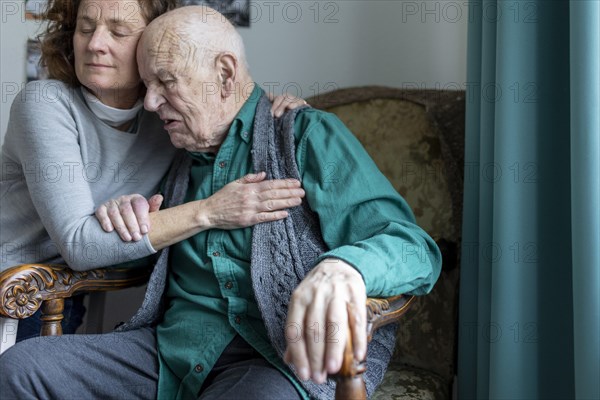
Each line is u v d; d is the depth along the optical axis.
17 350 1.28
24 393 1.24
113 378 1.33
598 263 1.25
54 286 1.39
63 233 1.38
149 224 1.37
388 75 2.03
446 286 1.69
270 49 2.10
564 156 1.46
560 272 1.47
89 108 1.52
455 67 1.97
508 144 1.45
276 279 1.30
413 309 1.71
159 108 1.42
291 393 1.19
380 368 1.30
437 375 1.64
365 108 1.84
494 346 1.47
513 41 1.45
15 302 1.33
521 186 1.45
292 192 1.35
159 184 1.61
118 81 1.46
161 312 1.48
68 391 1.28
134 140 1.56
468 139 1.66
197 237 1.41
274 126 1.45
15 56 2.10
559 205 1.46
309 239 1.35
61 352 1.30
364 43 2.04
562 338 1.47
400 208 1.36
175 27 1.37
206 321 1.35
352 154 1.36
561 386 1.47
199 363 1.32
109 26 1.44
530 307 1.45
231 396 1.17
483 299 1.58
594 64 1.24
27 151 1.44
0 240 1.58
